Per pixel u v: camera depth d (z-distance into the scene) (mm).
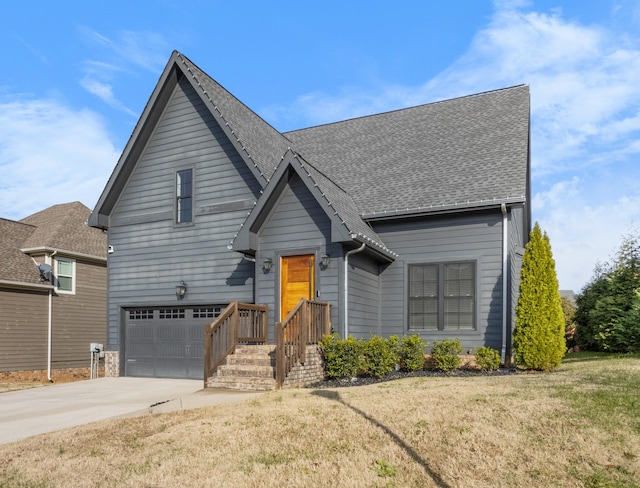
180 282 15305
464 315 13430
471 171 14398
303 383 10812
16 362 20547
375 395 8711
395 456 5973
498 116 16781
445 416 7121
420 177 15008
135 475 5828
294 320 10750
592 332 16656
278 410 7926
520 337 11578
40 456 6605
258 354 11578
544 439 6203
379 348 11625
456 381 10000
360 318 12977
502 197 12719
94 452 6684
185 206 15633
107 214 16578
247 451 6324
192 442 6758
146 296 15773
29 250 22406
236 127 14859
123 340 16141
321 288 12258
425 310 13859
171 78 15703
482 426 6672
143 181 16281
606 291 16047
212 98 15102
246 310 12391
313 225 12484
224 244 14797
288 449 6336
